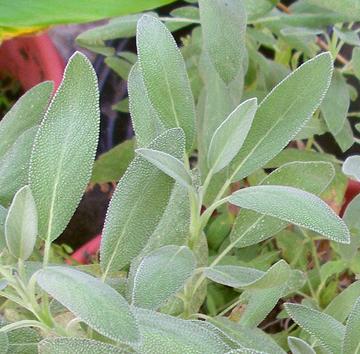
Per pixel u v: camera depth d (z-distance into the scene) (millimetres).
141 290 248
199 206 290
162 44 287
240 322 331
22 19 333
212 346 228
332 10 379
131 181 270
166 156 253
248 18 409
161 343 226
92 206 526
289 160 428
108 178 444
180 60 292
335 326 275
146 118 302
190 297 323
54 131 252
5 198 297
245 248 451
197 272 313
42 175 256
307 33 392
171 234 303
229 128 273
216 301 430
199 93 448
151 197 273
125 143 436
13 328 260
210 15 334
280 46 498
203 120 389
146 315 234
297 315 278
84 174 260
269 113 293
